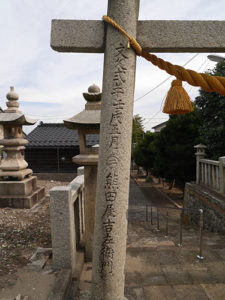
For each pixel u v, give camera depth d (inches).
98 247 64.7
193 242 152.4
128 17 58.3
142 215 314.5
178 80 65.7
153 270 110.3
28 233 138.3
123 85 59.6
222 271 109.1
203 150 276.5
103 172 62.6
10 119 197.8
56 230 94.4
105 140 61.8
